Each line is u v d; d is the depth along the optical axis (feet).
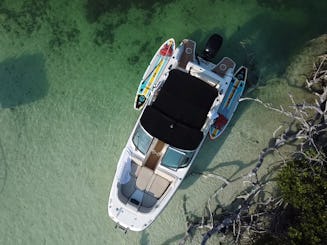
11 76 41.60
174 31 41.81
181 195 40.86
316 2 42.11
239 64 41.60
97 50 41.70
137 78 41.55
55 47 41.73
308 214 35.35
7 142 41.29
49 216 40.93
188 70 36.65
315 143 39.70
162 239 40.73
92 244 40.73
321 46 41.70
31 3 41.86
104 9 41.96
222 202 41.14
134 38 41.81
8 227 40.68
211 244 40.68
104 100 41.52
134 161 37.37
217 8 41.93
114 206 36.88
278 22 42.22
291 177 36.50
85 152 41.27
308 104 39.96
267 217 39.78
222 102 39.75
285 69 41.83
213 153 41.24
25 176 41.14
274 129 41.57
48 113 41.50
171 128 34.76
